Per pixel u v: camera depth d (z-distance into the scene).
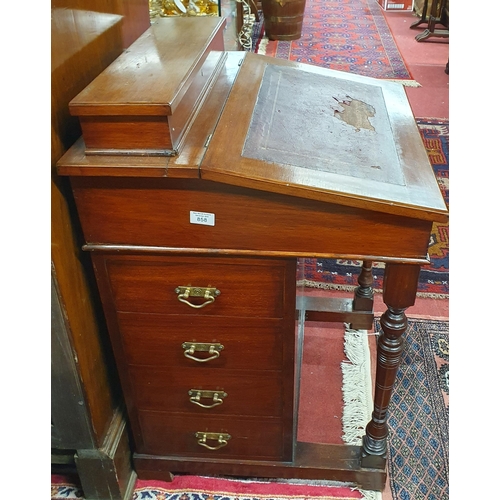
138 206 0.97
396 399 1.56
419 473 1.35
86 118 0.90
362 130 1.12
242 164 0.90
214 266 1.03
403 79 3.87
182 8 2.17
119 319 1.12
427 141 2.99
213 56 1.32
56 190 0.98
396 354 1.12
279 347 1.12
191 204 0.95
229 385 1.19
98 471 1.25
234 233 0.97
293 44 4.70
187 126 1.00
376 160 1.02
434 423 1.49
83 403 1.15
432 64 4.20
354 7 5.96
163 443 1.31
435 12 4.59
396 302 1.05
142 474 1.36
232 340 1.13
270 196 0.92
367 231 0.94
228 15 3.09
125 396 1.23
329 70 1.43
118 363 1.18
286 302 1.06
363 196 0.89
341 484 1.33
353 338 1.80
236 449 1.30
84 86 1.09
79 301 1.09
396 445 1.43
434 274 2.11
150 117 0.89
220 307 1.08
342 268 2.18
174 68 1.04
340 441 1.45
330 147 1.03
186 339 1.14
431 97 3.59
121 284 1.08
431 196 0.93
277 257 1.00
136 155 0.92
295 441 1.34
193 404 1.23
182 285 1.06
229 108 1.09
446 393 1.58
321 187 0.89
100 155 0.93
